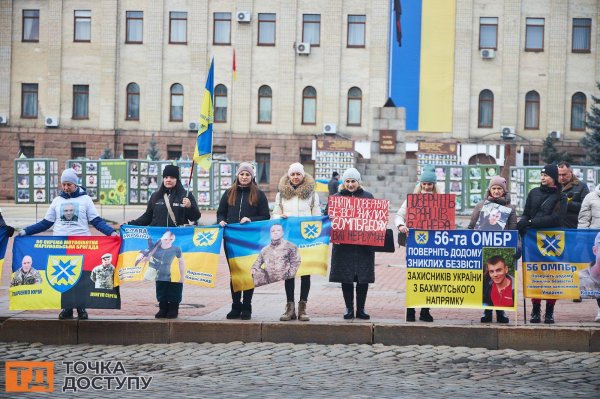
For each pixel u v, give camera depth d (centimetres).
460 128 6356
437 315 1578
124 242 1488
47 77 6556
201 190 4641
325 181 4772
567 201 1709
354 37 6494
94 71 6550
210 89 1773
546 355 1373
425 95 6306
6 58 6556
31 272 1487
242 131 6519
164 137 6525
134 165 4303
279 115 6506
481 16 6381
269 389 1123
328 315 1570
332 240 1494
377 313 1596
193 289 1950
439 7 6284
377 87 6469
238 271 1505
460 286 1467
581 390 1132
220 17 6519
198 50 6500
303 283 1502
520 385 1159
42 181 4041
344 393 1100
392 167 5719
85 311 1498
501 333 1426
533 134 6425
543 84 6412
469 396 1091
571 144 6378
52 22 6544
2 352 1391
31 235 1508
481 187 4831
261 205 1543
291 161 6488
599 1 6366
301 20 6500
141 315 1543
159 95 6525
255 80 6519
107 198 4291
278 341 1461
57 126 6556
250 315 1516
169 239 1494
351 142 5778
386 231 1494
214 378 1192
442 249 1470
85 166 4281
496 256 1459
